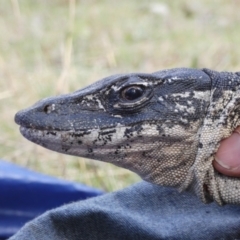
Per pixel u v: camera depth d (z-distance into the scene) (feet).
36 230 1.64
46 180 2.05
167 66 3.84
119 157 1.54
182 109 1.54
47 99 1.53
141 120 1.53
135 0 5.76
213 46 4.04
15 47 4.27
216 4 5.45
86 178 2.50
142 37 4.54
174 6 5.48
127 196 1.70
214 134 1.53
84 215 1.64
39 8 5.42
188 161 1.55
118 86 1.53
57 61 3.91
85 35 4.49
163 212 1.68
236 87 1.55
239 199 1.56
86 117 1.52
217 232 1.61
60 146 1.53
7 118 3.09
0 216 2.03
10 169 2.11
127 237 1.64
